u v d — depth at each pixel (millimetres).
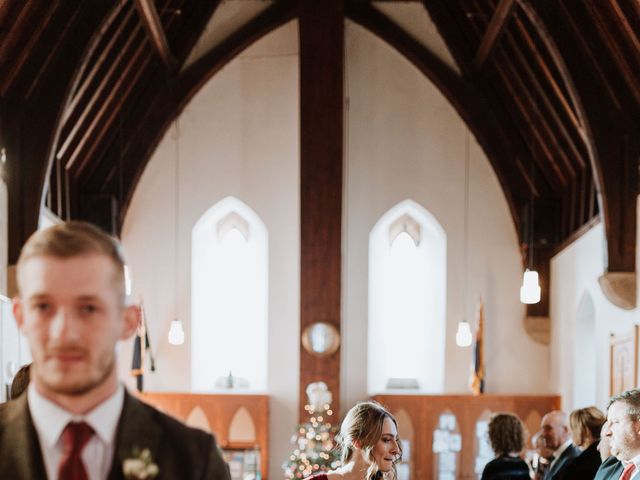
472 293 15023
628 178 10609
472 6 13766
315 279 13984
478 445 14602
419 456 14602
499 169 14555
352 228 15039
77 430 1581
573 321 13461
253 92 15109
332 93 13867
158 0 12805
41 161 10477
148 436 1647
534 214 14344
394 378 15117
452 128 15109
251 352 15172
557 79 11891
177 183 15078
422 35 14766
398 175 15078
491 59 13945
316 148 13898
